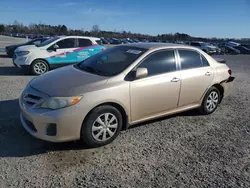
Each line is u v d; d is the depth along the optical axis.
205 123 4.97
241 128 4.80
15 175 2.99
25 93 3.81
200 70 5.04
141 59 4.23
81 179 2.97
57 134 3.41
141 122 4.37
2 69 10.87
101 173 3.11
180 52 4.82
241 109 6.00
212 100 5.45
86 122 3.57
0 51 20.75
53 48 9.92
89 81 3.76
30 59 9.51
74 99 3.44
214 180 3.07
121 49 4.79
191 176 3.13
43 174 3.04
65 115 3.37
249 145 4.08
